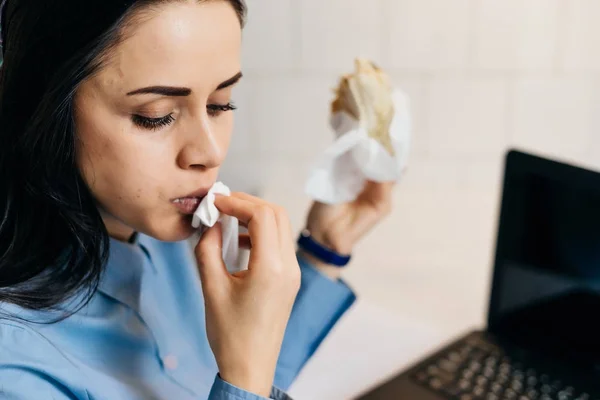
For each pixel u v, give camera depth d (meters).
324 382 0.82
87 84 0.46
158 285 0.70
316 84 1.16
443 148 1.20
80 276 0.56
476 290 1.05
